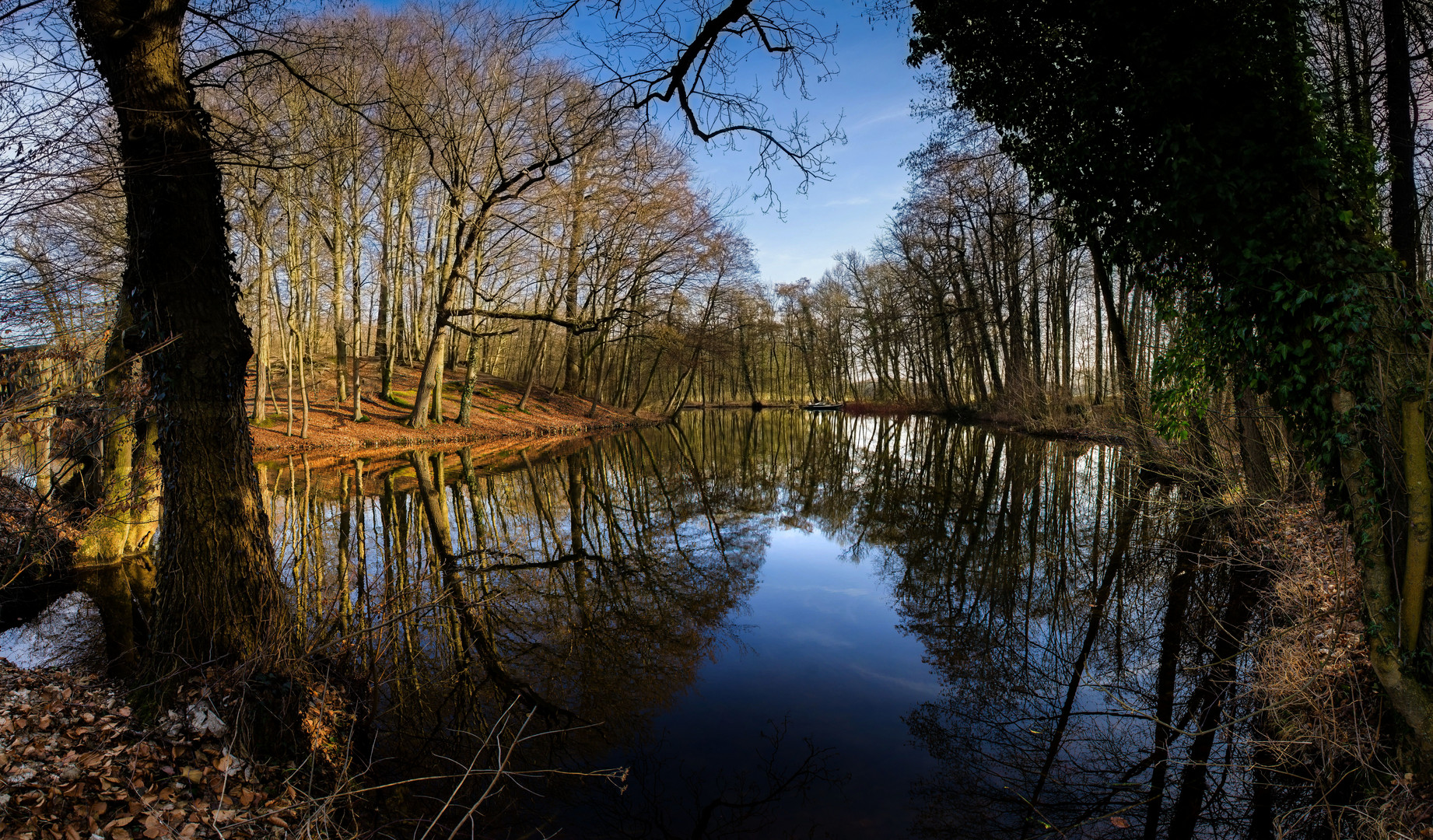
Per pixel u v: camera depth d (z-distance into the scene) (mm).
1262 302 4574
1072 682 5680
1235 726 4812
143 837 3002
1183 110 4707
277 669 4117
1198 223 4699
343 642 4699
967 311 30031
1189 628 6660
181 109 3971
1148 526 11039
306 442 18609
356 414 21172
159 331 4070
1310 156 4180
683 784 4156
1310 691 4320
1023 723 4980
